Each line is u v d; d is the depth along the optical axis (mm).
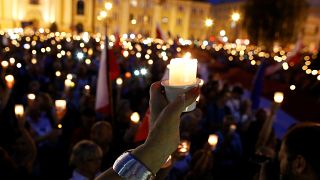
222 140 4953
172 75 917
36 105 4918
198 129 5398
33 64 9625
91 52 14328
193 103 917
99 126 3711
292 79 16234
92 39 15672
